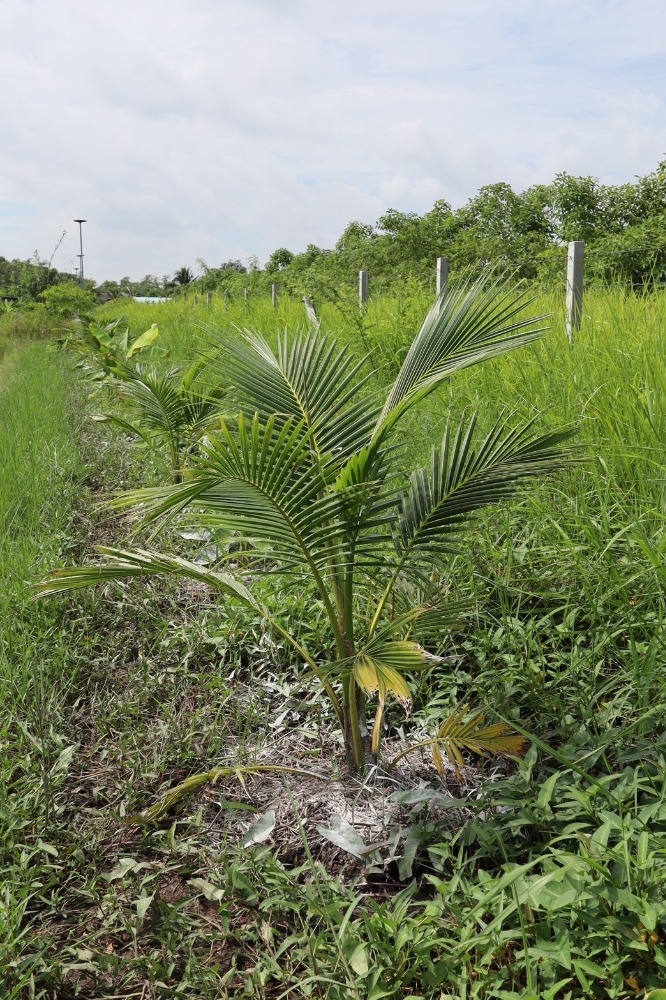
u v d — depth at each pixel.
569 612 3.59
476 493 2.78
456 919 2.12
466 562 3.91
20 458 6.77
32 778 2.87
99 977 2.18
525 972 2.03
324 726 3.22
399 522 2.85
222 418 2.29
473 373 6.26
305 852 2.59
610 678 3.09
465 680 3.27
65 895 2.45
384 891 2.41
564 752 2.62
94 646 3.94
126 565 2.83
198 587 4.66
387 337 8.79
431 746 2.97
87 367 12.39
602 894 1.85
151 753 3.09
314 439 2.89
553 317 6.54
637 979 1.83
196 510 4.78
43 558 4.76
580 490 4.24
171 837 2.53
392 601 3.13
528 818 2.30
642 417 4.41
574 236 15.88
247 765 3.00
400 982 1.93
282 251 32.56
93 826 2.68
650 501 3.98
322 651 3.74
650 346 5.11
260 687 3.56
